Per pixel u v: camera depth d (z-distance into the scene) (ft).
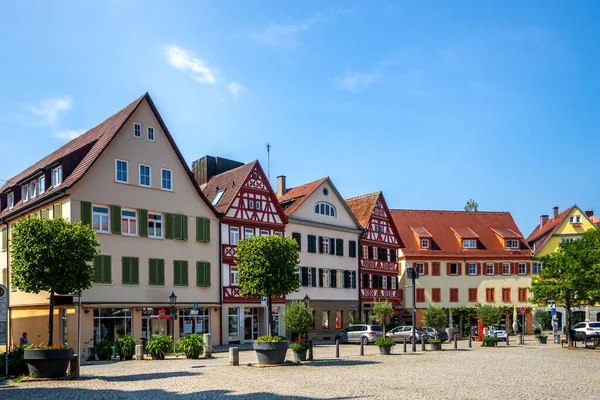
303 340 133.69
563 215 207.72
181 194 124.16
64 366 61.82
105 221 110.22
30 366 60.80
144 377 62.80
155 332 116.06
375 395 48.96
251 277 85.15
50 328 64.44
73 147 131.23
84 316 104.42
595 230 118.21
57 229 66.08
